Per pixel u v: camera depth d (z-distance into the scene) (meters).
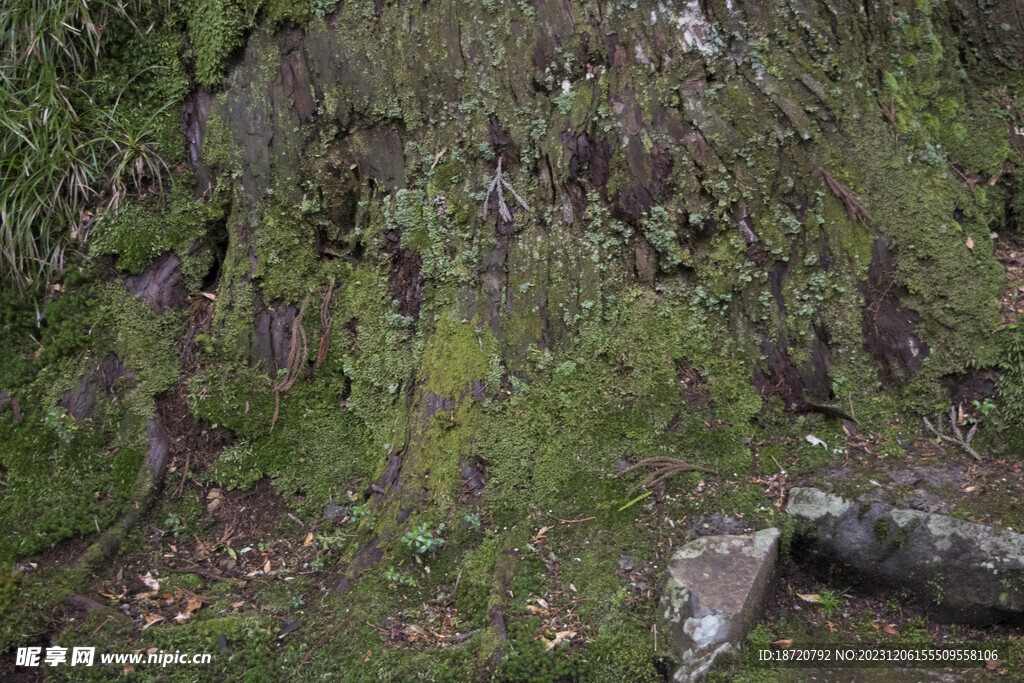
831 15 3.07
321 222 3.28
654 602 2.69
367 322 3.27
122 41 3.28
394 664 2.58
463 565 2.85
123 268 3.24
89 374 3.16
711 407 3.05
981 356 3.02
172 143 3.28
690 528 2.86
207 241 3.31
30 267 3.25
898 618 2.71
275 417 3.20
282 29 3.19
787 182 3.01
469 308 3.13
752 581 2.61
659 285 3.09
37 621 2.74
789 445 3.02
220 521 3.11
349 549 2.97
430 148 3.17
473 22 3.10
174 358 3.23
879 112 3.10
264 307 3.25
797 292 3.05
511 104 3.09
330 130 3.21
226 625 2.72
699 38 3.01
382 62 3.16
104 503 3.00
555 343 3.10
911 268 3.05
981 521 2.63
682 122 3.00
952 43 3.29
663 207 3.03
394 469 3.09
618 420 3.05
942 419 3.03
